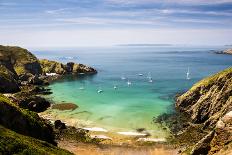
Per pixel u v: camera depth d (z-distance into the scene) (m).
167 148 71.62
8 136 54.03
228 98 88.12
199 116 92.56
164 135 80.00
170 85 159.38
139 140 76.62
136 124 89.06
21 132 66.19
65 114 99.88
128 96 128.50
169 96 126.88
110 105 111.94
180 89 144.50
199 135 77.44
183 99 104.62
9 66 189.12
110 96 129.25
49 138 73.69
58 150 60.66
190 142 73.88
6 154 49.59
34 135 69.31
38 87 142.38
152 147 72.50
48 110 104.75
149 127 86.44
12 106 67.25
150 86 156.00
